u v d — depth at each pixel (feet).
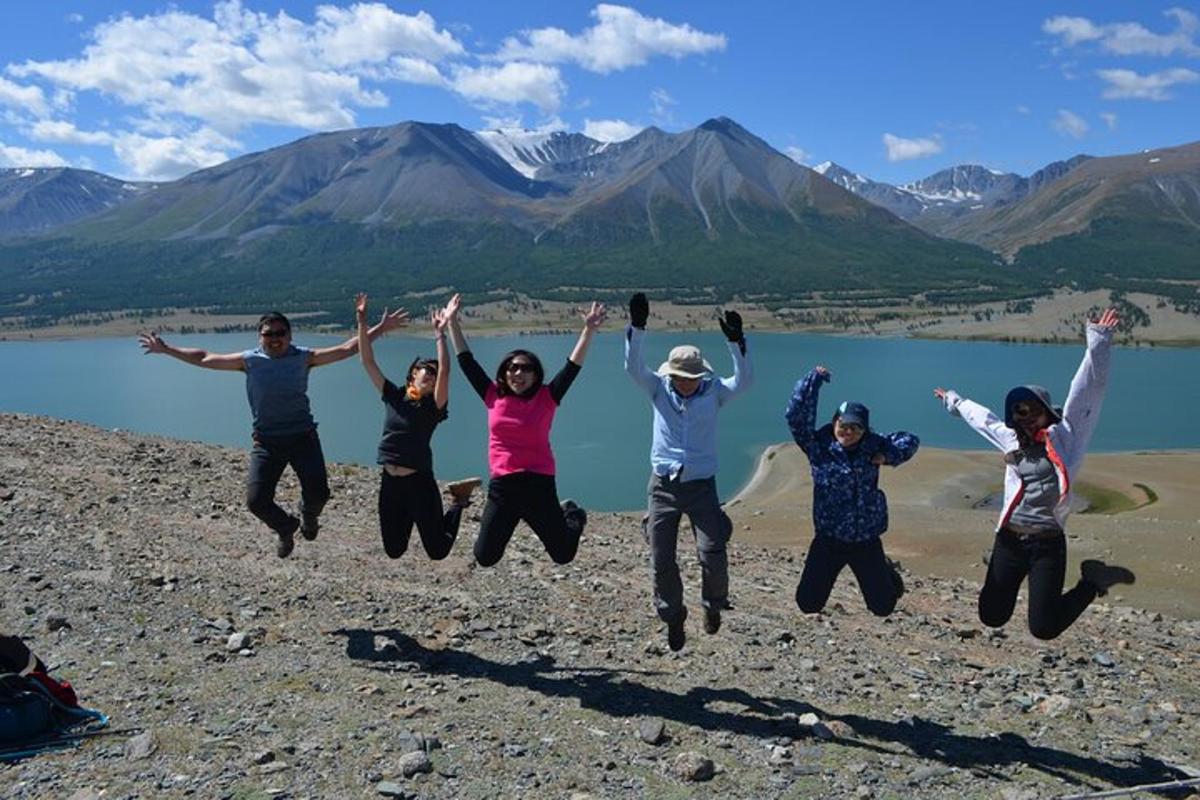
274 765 16.43
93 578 26.91
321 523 37.70
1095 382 19.85
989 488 171.94
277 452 24.71
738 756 18.19
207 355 24.41
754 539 94.84
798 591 21.76
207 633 23.61
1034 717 22.54
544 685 21.71
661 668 23.67
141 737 17.06
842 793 16.85
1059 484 19.94
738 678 23.26
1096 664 29.81
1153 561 79.97
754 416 397.80
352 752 17.17
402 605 27.32
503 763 17.16
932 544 90.74
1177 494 161.58
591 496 253.65
